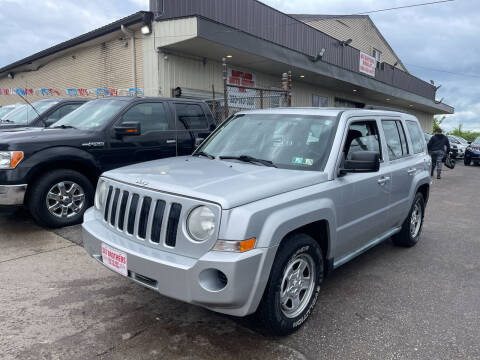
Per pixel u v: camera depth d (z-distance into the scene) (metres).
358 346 2.74
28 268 3.90
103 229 2.98
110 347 2.63
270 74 14.79
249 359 2.54
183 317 3.06
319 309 3.28
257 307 2.58
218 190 2.49
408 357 2.62
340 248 3.32
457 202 8.41
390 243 5.22
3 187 4.55
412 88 24.41
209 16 11.55
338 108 3.83
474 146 19.36
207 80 12.24
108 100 6.05
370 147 3.83
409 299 3.50
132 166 3.34
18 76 17.52
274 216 2.52
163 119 6.12
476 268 4.34
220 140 3.96
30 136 4.86
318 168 3.15
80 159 5.10
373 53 24.48
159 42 10.62
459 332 2.96
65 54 14.16
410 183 4.50
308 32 15.09
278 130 3.61
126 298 3.34
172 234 2.49
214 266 2.28
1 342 2.65
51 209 4.98
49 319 2.96
